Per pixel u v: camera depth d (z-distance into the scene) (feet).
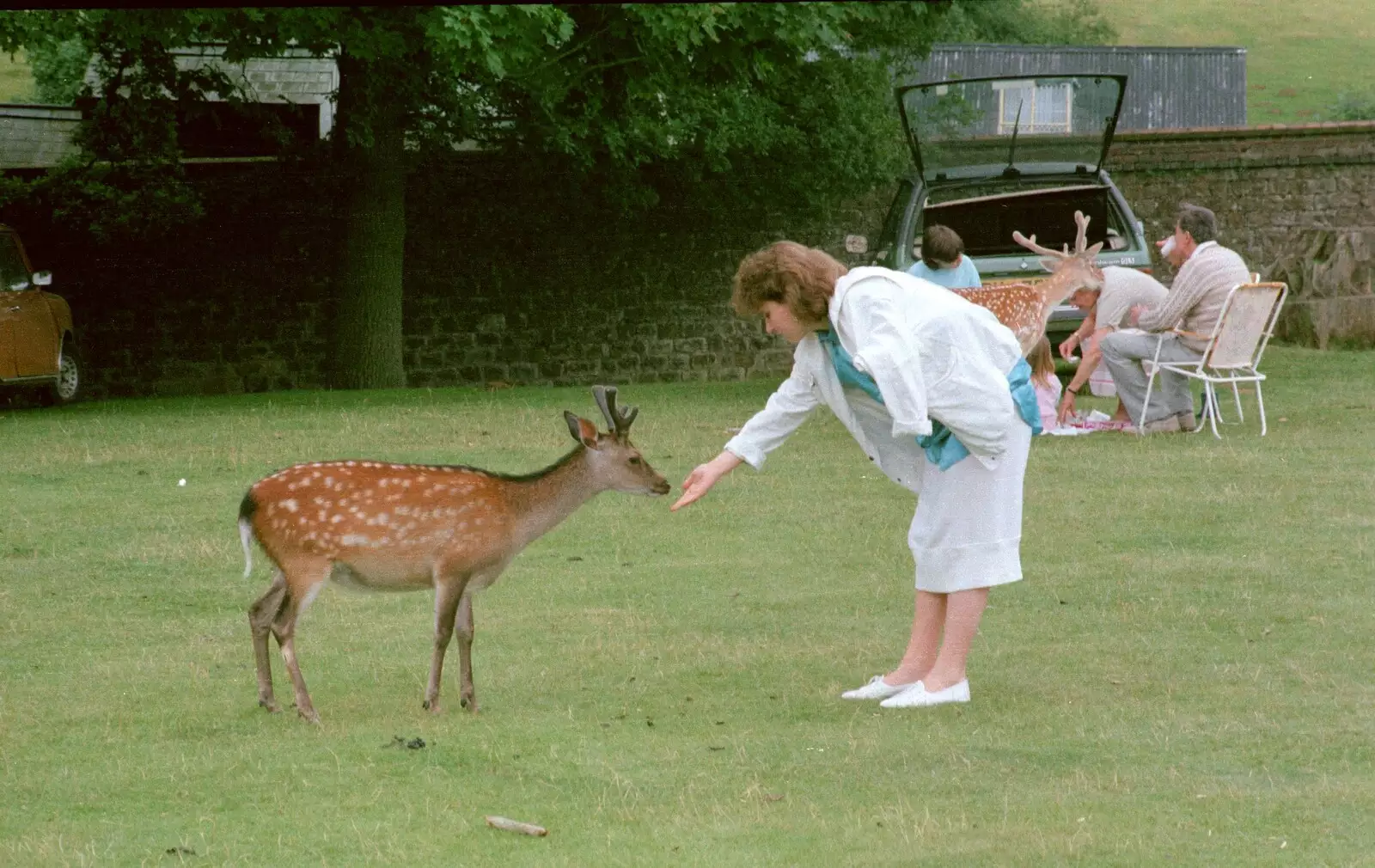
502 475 22.68
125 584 30.86
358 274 71.82
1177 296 45.52
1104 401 55.21
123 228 71.56
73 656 26.05
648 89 66.13
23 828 17.95
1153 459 42.55
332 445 46.37
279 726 21.88
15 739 21.35
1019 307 29.68
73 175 71.67
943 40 137.90
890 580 30.86
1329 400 53.57
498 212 79.41
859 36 77.10
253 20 57.72
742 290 22.15
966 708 22.31
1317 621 26.94
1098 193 63.93
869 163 82.17
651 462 43.55
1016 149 62.95
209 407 58.08
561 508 22.90
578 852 16.98
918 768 19.63
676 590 30.25
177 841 17.43
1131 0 254.88
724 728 21.65
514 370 80.48
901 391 21.01
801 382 22.91
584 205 80.28
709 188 81.71
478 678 24.47
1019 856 16.47
